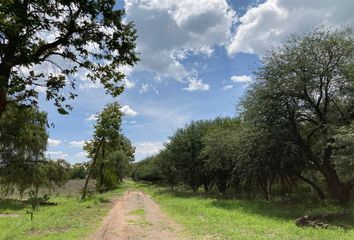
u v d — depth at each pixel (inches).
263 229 613.0
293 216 808.3
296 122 1016.2
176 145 1930.4
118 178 3189.0
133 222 774.5
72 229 681.0
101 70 538.6
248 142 1053.8
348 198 970.1
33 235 613.0
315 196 1192.2
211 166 1510.8
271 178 1338.6
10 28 391.5
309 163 1058.7
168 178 2351.1
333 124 903.1
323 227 627.2
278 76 964.6
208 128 1886.1
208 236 569.6
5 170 1510.8
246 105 1028.5
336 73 932.6
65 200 1691.7
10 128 1160.8
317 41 930.1
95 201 1341.0
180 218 808.3
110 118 1768.0
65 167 1716.3
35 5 453.4
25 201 1566.2
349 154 734.5
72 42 497.4
